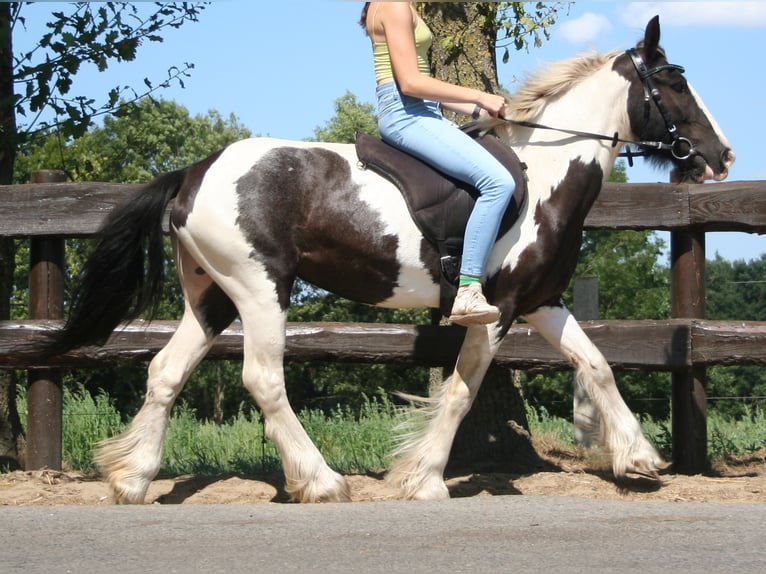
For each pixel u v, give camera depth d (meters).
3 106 7.07
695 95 5.44
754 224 6.09
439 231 4.97
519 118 5.30
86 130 7.49
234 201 4.88
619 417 5.36
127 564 3.38
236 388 32.53
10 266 6.91
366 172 5.07
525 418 6.54
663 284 33.91
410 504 4.57
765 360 6.07
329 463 6.96
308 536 3.80
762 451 7.12
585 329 6.18
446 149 4.92
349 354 6.04
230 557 3.46
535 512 4.30
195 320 5.22
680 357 6.10
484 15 6.75
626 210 6.14
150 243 5.04
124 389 21.61
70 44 7.16
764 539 3.73
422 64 5.11
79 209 6.03
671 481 5.65
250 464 6.84
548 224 5.10
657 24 5.36
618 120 5.38
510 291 5.05
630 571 3.25
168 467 6.83
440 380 6.88
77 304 5.08
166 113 40.44
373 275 5.06
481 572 3.24
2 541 3.75
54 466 6.16
